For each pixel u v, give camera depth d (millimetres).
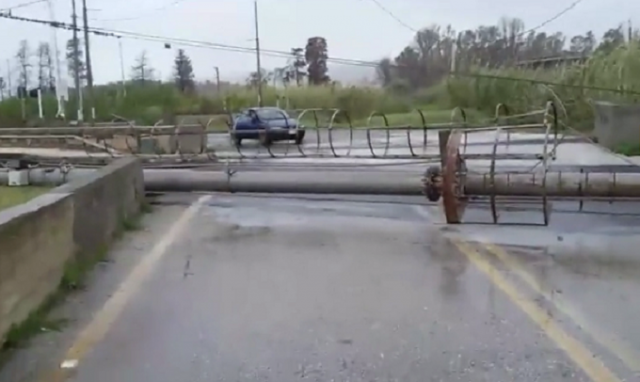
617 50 35812
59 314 7008
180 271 8898
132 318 6906
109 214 10688
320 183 13867
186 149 22484
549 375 5465
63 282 7867
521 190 11078
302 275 8695
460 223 11531
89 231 9242
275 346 6129
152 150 22375
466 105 40969
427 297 7660
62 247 7895
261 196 15625
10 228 6141
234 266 9188
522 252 9945
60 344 6145
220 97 51688
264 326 6676
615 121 25703
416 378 5426
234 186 14570
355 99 45031
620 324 6691
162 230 11836
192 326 6672
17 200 15641
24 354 5891
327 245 10562
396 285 8188
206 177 14648
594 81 34312
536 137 26125
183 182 14773
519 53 44188
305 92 47125
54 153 22859
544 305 7332
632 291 7863
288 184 14008
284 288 8070
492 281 8336
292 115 32188
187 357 5867
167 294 7801
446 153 11680
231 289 8023
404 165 16859
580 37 43062
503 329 6559
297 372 5555
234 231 11750
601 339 6273
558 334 6402
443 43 44938
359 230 11789
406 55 45406
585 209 13289
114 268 9055
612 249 10109
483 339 6281
